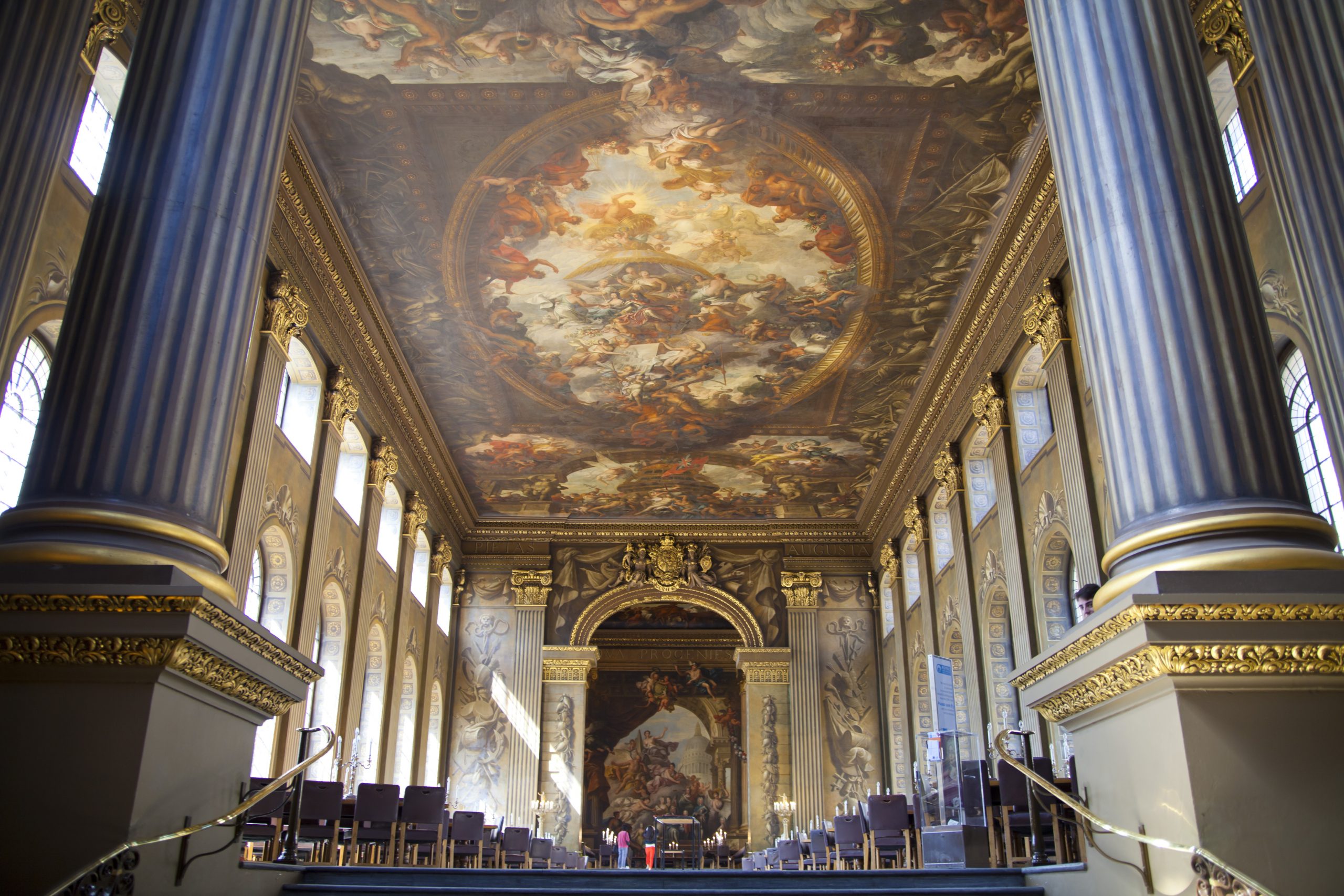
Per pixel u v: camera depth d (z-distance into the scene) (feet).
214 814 16.46
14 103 20.27
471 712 84.02
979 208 51.29
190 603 14.84
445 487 80.23
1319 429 31.91
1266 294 32.40
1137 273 17.85
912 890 19.85
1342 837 14.01
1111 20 19.69
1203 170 18.38
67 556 15.21
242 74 19.56
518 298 58.90
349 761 58.39
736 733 110.22
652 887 20.72
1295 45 23.17
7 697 14.71
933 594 71.46
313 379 54.90
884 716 83.82
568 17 40.93
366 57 42.68
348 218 52.29
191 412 17.20
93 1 22.41
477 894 18.90
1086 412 46.01
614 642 113.50
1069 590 51.19
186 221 18.07
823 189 50.26
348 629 59.98
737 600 87.66
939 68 43.19
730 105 45.55
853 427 73.87
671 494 85.66
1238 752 14.32
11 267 19.88
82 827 14.12
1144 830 15.33
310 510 53.88
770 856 69.21
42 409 16.79
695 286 57.77
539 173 49.52
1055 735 48.96
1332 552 15.65
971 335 59.26
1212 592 15.01
